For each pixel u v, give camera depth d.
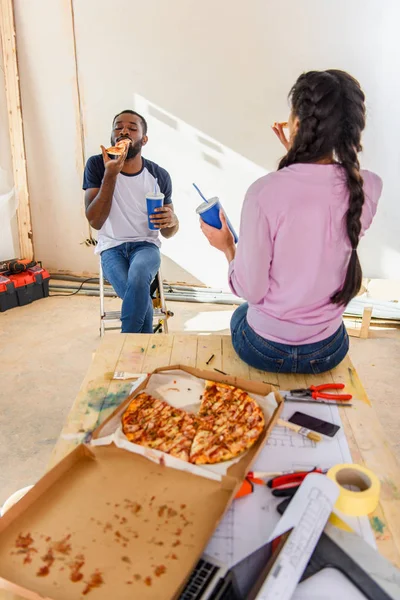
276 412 1.50
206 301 4.06
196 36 3.64
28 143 4.12
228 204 4.05
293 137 1.55
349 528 1.14
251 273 1.59
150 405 1.52
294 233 1.53
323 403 1.64
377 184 1.71
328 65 3.59
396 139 3.65
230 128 3.84
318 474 1.18
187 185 4.03
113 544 1.12
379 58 3.50
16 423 2.59
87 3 3.67
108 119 3.97
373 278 4.03
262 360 1.83
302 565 1.00
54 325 3.65
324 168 1.50
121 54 3.77
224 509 1.17
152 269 2.91
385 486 1.32
